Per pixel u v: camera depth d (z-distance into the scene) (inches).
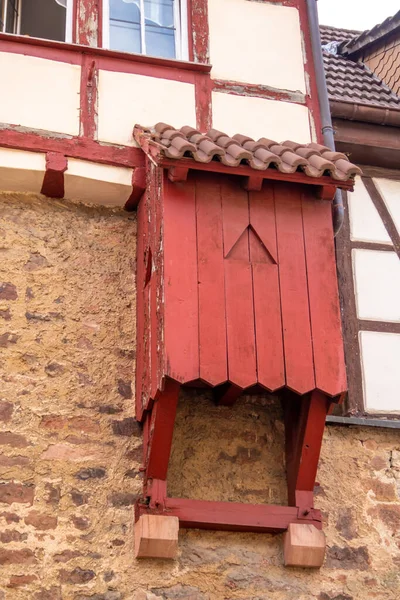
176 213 258.2
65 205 286.7
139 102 294.4
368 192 326.6
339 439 284.0
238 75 309.6
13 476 249.9
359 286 309.9
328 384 253.0
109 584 245.3
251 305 254.2
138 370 269.0
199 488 262.1
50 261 277.4
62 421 259.6
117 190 284.4
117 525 252.1
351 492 277.1
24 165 275.4
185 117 297.9
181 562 252.4
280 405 276.8
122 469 258.8
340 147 329.7
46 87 286.4
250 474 266.7
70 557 245.3
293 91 313.3
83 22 306.3
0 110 279.4
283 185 270.8
